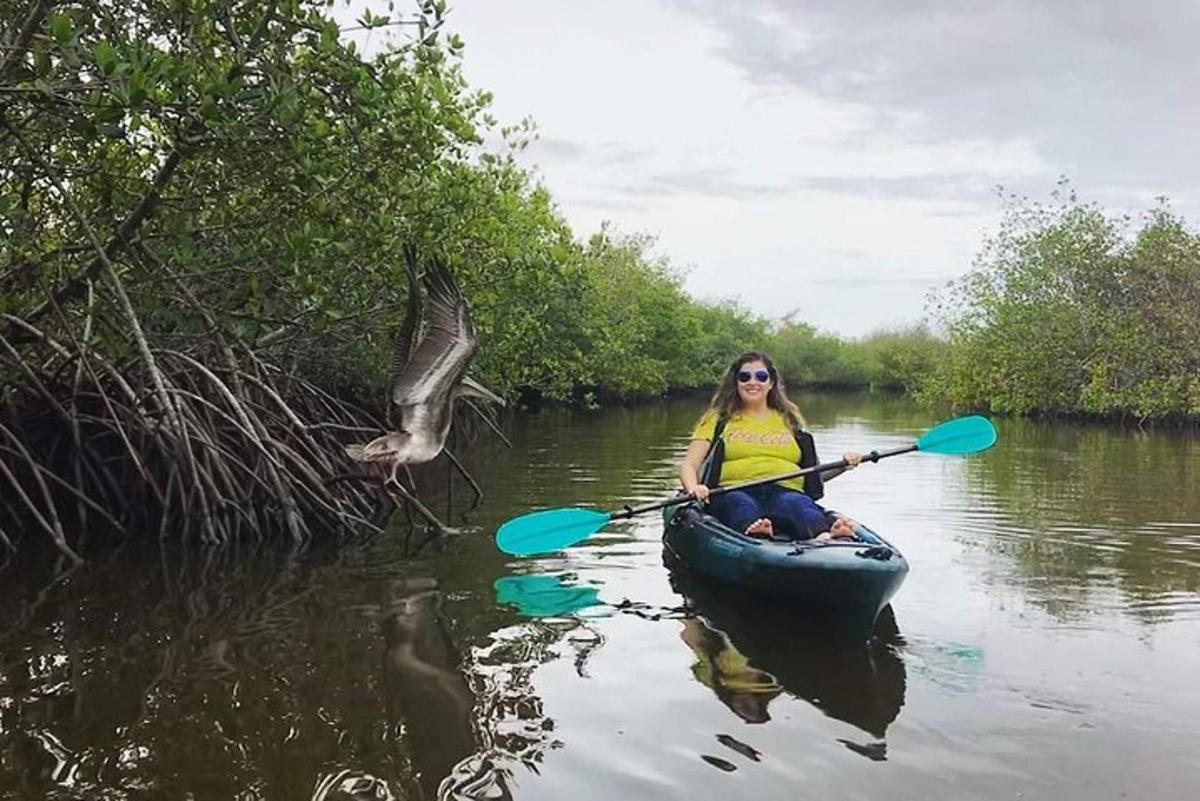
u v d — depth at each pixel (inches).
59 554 249.4
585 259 845.8
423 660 166.9
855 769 124.3
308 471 282.2
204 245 300.8
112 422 277.0
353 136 267.0
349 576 230.2
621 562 245.9
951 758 128.0
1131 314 936.3
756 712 143.6
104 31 233.8
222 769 123.1
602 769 124.0
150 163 278.7
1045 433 778.8
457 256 370.3
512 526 240.5
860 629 184.4
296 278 291.0
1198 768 125.5
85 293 270.2
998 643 178.1
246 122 229.9
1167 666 165.2
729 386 243.9
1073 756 129.0
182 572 232.2
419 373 223.5
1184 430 854.5
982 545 268.1
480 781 120.1
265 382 317.1
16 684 152.9
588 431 699.4
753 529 214.4
